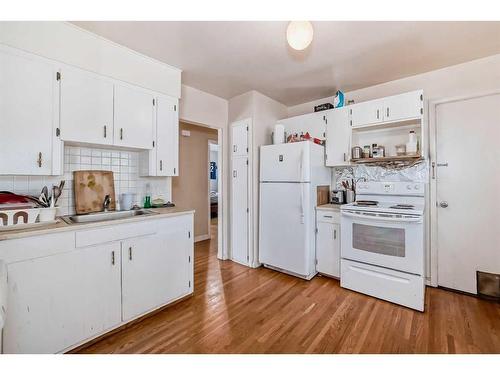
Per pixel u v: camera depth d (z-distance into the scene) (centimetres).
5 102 154
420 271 207
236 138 343
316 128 315
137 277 190
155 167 237
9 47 155
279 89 314
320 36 197
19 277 135
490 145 229
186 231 229
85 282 161
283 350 159
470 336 172
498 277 226
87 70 190
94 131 194
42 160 168
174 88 252
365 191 292
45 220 157
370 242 236
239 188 341
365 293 240
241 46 212
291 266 288
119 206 236
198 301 229
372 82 289
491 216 229
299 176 281
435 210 255
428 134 258
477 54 226
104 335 172
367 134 299
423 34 195
